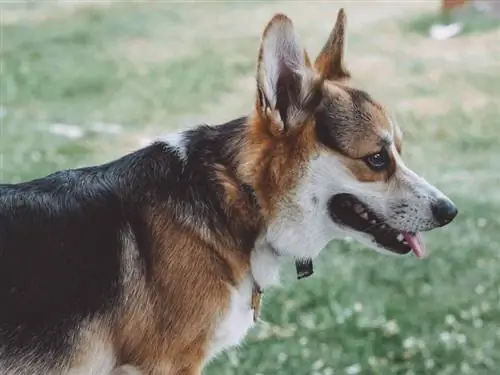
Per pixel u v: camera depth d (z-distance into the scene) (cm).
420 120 325
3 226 131
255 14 516
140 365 134
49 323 131
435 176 260
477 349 172
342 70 142
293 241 136
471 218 223
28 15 519
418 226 137
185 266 133
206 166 134
